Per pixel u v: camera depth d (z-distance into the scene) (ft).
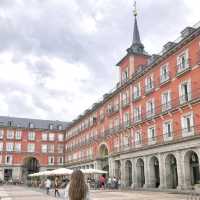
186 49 101.81
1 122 250.78
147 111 124.06
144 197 75.20
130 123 137.18
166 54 111.55
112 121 160.45
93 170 122.52
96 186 129.80
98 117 182.19
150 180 115.44
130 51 150.00
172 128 105.91
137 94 134.31
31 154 247.91
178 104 103.24
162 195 80.38
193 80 96.99
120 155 142.51
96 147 179.63
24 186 177.47
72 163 228.84
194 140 91.20
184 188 93.56
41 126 264.11
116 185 126.11
